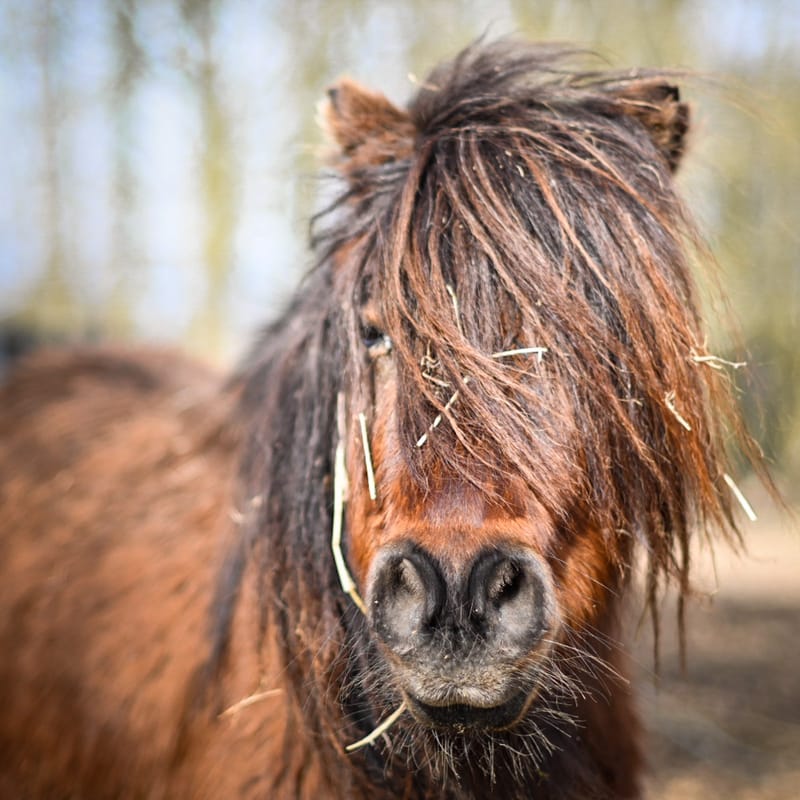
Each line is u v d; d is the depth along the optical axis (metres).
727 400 2.00
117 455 3.13
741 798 3.98
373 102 2.34
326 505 2.12
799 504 7.48
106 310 9.59
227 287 8.34
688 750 4.43
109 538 2.84
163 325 9.66
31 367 3.97
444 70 2.45
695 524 2.03
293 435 2.19
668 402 1.81
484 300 1.77
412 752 1.99
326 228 2.32
